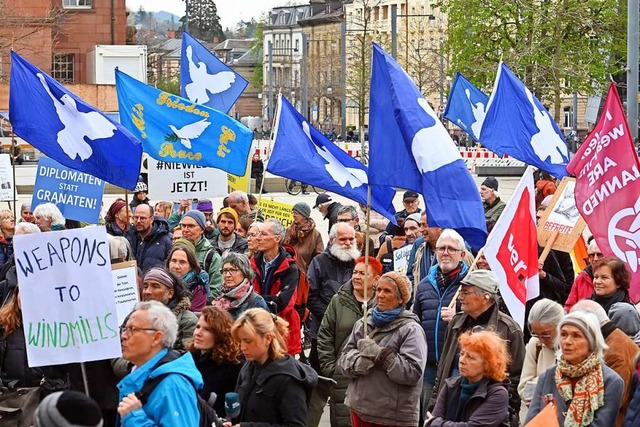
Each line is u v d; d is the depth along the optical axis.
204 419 7.70
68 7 74.31
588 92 46.59
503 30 48.00
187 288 10.55
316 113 112.12
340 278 12.86
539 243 13.03
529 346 9.73
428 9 107.62
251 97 151.88
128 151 11.91
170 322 7.55
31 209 15.68
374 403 9.85
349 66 90.25
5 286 12.04
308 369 8.80
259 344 8.58
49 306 8.15
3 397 10.09
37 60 66.25
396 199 44.09
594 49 46.72
